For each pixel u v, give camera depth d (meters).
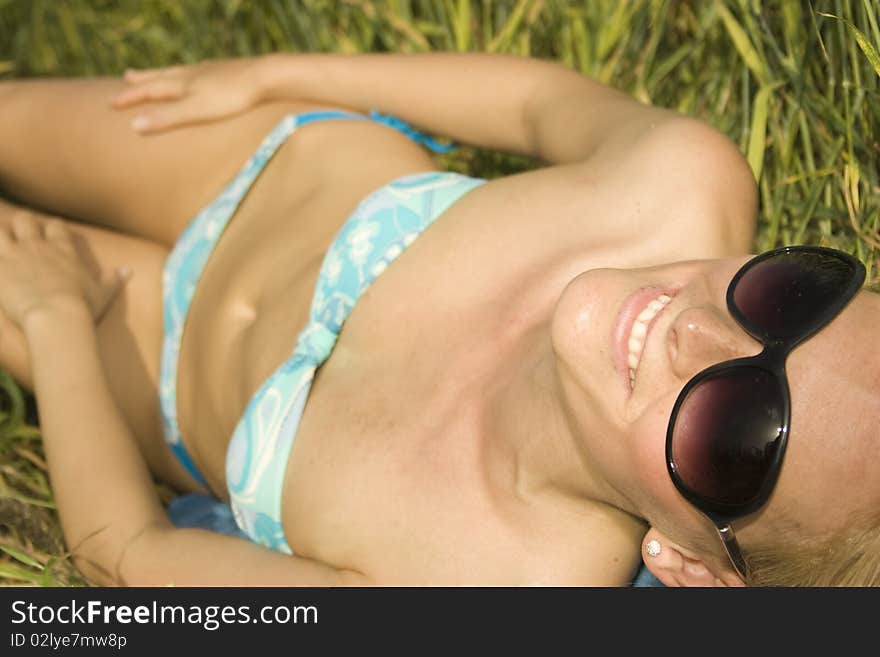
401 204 2.56
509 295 2.40
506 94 2.88
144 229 3.19
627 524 2.27
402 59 3.01
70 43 4.19
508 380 2.29
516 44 3.51
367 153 2.81
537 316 2.36
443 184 2.61
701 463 1.89
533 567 2.23
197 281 2.89
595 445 2.05
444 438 2.31
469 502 2.25
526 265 2.42
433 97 2.94
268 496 2.41
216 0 4.03
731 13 3.02
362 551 2.29
